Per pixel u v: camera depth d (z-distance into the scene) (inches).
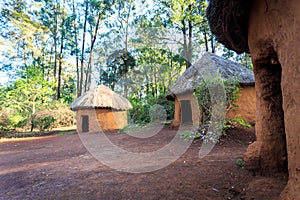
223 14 109.5
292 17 74.1
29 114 526.6
